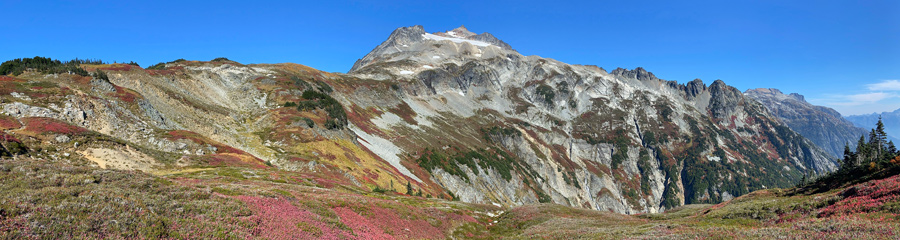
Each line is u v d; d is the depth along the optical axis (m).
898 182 33.97
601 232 38.19
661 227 36.94
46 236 15.57
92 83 92.19
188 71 159.25
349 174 102.31
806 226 24.81
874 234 20.50
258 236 21.84
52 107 72.69
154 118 94.06
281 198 32.94
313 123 130.62
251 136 115.31
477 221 64.06
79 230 16.52
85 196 19.56
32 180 21.53
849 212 32.31
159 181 28.44
